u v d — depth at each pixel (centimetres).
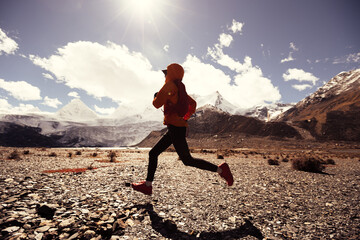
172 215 331
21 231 246
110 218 296
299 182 735
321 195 520
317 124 17750
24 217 284
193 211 357
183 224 300
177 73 343
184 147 336
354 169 1382
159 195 449
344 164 1945
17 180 512
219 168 353
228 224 308
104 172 759
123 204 369
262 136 16662
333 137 15612
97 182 552
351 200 471
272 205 415
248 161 2172
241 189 564
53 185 483
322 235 279
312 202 448
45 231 250
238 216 343
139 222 298
